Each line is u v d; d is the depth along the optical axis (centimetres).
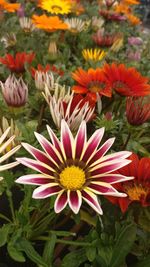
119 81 54
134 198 38
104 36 84
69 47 89
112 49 83
